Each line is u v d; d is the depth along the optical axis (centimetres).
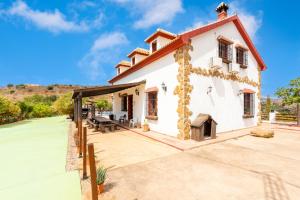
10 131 1270
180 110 824
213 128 835
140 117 1212
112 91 1219
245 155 608
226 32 1052
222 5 1172
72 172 488
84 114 2159
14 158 623
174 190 377
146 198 347
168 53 923
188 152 644
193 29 846
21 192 384
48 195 369
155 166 512
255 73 1316
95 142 816
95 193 291
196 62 870
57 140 924
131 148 707
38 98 5047
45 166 539
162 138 845
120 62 1816
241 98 1149
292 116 1545
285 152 642
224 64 1036
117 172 471
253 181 415
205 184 402
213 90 951
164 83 946
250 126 1227
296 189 377
